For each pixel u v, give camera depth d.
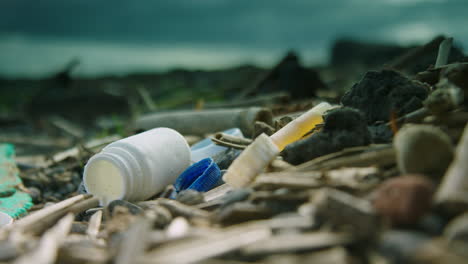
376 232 0.31
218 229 0.36
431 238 0.30
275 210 0.36
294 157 0.43
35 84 2.69
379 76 0.47
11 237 0.35
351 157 0.39
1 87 2.69
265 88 1.05
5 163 0.65
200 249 0.32
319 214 0.33
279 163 0.42
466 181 0.32
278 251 0.31
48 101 1.76
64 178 0.64
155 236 0.34
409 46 1.91
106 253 0.34
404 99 0.45
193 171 0.48
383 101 0.46
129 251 0.32
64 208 0.42
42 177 0.64
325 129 0.43
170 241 0.33
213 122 0.66
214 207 0.40
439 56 0.56
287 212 0.36
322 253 0.31
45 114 1.75
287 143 0.47
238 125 0.64
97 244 0.36
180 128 0.69
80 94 1.83
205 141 0.59
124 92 1.90
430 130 0.35
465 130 0.38
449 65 0.48
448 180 0.33
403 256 0.29
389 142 0.42
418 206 0.31
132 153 0.46
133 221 0.37
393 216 0.31
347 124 0.42
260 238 0.32
